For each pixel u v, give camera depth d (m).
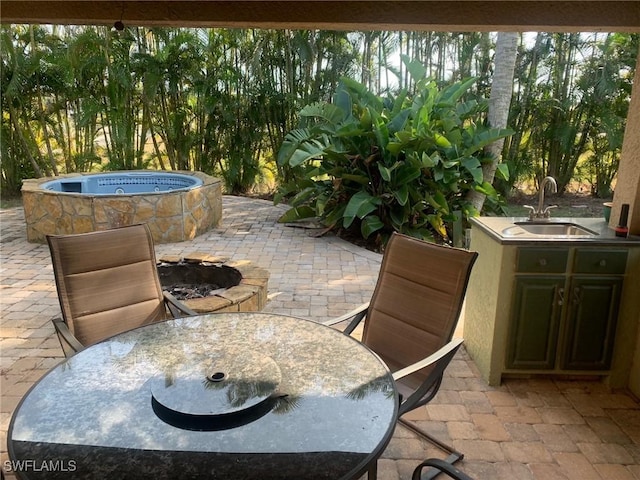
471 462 2.04
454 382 2.69
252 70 8.74
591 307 2.54
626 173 2.63
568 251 2.48
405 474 1.95
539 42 8.87
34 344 3.03
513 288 2.54
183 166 9.23
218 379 1.51
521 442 2.18
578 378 2.73
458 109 6.59
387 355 2.25
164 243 5.58
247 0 2.42
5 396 2.45
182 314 2.41
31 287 4.07
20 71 7.81
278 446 1.22
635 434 2.25
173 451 1.20
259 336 1.86
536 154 9.42
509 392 2.60
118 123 8.36
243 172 9.28
